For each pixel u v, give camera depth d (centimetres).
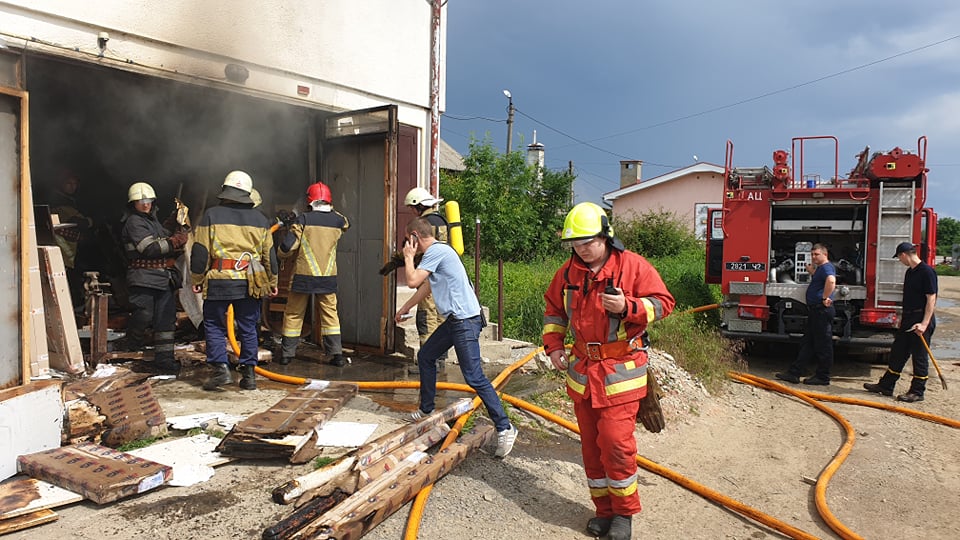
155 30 561
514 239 1852
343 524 284
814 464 517
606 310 326
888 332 861
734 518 399
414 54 796
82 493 308
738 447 550
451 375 612
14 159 333
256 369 589
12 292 334
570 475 427
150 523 294
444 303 417
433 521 334
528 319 866
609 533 341
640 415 353
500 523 347
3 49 376
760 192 872
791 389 738
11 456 331
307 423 392
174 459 360
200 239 496
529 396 557
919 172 799
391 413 471
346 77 723
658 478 451
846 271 874
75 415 372
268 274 521
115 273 803
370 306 698
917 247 807
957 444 584
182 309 774
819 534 393
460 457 387
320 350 696
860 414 666
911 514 432
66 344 492
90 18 518
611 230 335
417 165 809
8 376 336
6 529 275
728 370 781
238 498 322
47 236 651
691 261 1802
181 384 536
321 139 749
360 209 709
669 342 768
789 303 861
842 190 836
